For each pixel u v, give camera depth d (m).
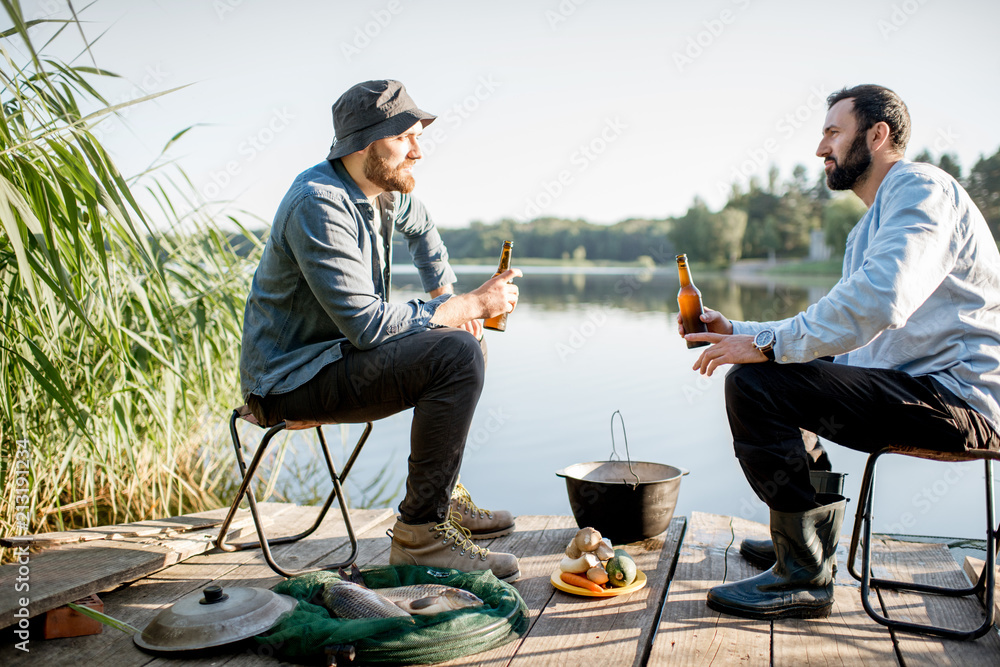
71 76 2.50
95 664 1.54
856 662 1.56
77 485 3.19
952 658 1.58
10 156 2.07
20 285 2.31
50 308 2.20
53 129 2.19
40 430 2.58
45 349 2.45
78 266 2.22
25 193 2.06
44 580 1.77
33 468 2.54
